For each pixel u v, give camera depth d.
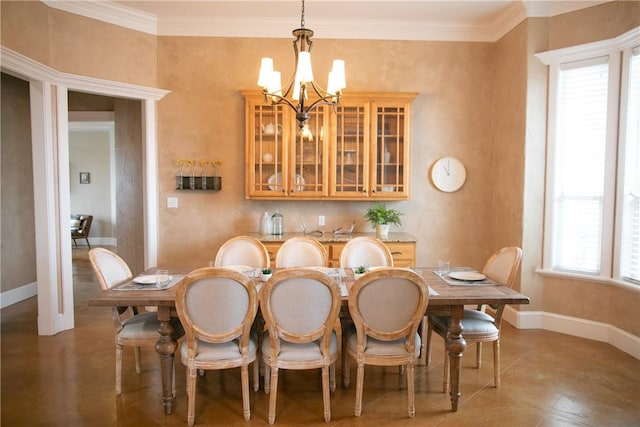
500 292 2.64
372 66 4.57
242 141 4.59
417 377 3.06
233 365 2.47
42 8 3.71
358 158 4.36
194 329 2.39
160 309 2.50
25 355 3.42
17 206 5.01
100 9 4.08
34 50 3.61
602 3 3.62
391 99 4.32
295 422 2.48
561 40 3.85
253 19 4.43
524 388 2.88
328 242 4.22
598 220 3.74
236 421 2.49
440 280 2.96
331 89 2.81
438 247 4.73
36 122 3.74
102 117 6.13
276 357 2.45
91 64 4.07
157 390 2.86
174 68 4.52
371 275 2.36
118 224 5.52
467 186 4.70
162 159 4.59
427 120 4.64
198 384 2.97
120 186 5.48
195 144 4.59
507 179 4.34
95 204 9.62
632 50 3.43
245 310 2.42
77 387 2.89
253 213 4.65
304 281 2.35
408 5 4.07
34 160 3.77
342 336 2.94
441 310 2.67
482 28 4.55
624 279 3.55
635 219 3.45
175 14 4.33
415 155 4.67
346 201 4.69
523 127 4.02
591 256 3.80
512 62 4.23
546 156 3.97
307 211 4.68
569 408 2.63
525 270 4.05
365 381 3.01
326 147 4.32
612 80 3.57
